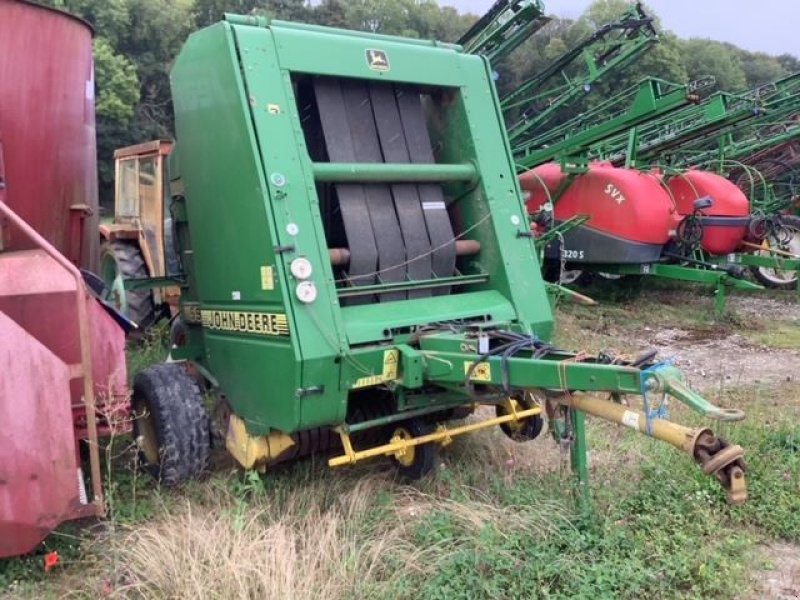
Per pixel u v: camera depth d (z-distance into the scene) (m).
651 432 2.95
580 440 3.96
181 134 4.64
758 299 12.29
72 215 4.71
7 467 3.22
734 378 7.41
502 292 4.57
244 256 4.07
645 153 11.64
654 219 10.13
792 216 12.02
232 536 3.59
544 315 4.60
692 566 3.54
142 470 4.59
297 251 3.86
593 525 3.80
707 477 4.40
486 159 4.67
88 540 3.73
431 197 4.61
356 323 3.99
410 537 3.79
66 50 4.55
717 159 12.91
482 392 3.88
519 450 4.95
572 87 10.55
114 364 3.78
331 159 4.29
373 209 4.38
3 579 3.42
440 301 4.38
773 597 3.46
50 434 3.30
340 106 4.40
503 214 4.63
